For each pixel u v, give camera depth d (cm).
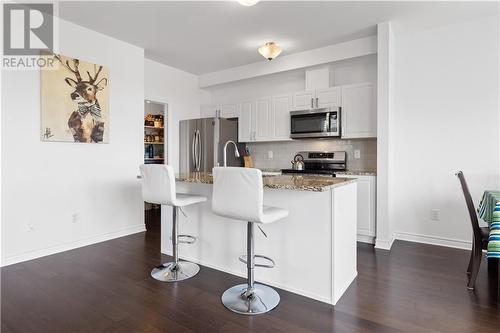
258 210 182
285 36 370
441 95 340
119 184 376
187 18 320
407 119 360
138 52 401
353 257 244
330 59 402
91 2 285
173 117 505
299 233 220
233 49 416
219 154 474
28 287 230
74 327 178
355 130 387
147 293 221
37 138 297
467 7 295
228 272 262
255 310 196
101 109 352
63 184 319
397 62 365
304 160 461
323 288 209
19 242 286
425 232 352
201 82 547
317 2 287
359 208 356
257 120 482
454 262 284
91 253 312
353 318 186
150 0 283
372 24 336
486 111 317
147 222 458
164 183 234
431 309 196
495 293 217
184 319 187
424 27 341
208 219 277
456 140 332
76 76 328
